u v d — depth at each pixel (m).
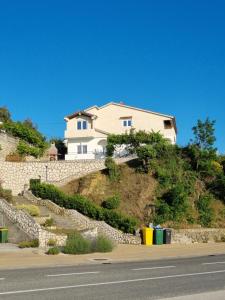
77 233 27.69
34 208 33.34
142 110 61.81
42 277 15.09
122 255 24.41
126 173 42.16
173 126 61.41
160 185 40.25
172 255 25.34
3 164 42.34
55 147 60.78
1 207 31.25
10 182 42.34
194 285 13.67
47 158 53.81
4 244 26.94
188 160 43.91
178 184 40.22
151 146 43.12
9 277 15.06
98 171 42.62
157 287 13.18
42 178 43.62
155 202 38.12
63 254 23.83
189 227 35.91
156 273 16.59
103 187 40.53
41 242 26.80
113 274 16.16
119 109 62.50
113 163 42.22
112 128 62.22
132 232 32.66
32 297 11.17
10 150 46.72
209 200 40.22
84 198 36.53
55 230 29.05
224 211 39.84
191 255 25.83
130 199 38.78
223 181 41.69
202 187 41.72
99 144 58.62
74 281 14.15
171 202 38.06
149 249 28.38
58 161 44.25
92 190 40.09
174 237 33.41
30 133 51.69
